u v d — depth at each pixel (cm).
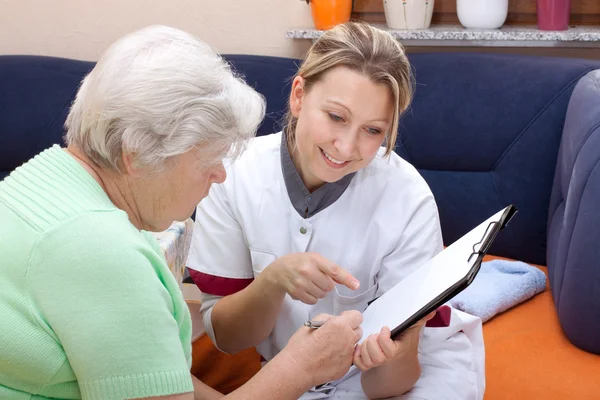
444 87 256
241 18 292
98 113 97
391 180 155
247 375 191
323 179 143
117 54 98
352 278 138
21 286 94
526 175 247
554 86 241
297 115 144
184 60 98
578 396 175
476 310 208
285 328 160
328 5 262
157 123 96
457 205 258
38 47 315
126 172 102
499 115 248
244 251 161
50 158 102
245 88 106
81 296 94
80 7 305
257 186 155
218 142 102
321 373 124
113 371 94
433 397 150
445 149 257
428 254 153
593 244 183
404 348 130
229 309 153
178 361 99
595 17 265
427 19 264
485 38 254
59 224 94
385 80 131
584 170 189
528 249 252
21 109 292
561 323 199
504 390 179
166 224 111
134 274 95
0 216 98
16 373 97
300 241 154
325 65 134
